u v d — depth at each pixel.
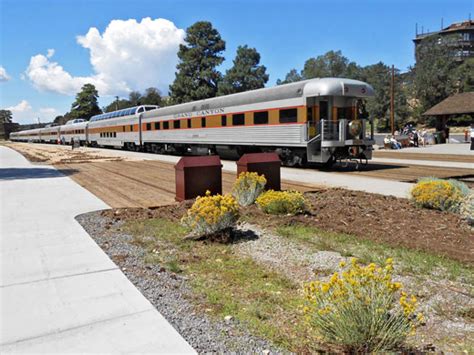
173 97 54.38
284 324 3.15
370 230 5.82
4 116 142.88
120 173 14.95
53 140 63.81
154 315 3.29
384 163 17.48
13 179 13.39
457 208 6.97
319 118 15.19
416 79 70.19
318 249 5.04
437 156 20.62
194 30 53.34
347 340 2.59
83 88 92.88
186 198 8.49
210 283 4.03
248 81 55.75
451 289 3.75
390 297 2.71
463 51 88.81
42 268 4.46
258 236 5.71
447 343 2.84
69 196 9.59
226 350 2.77
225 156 21.12
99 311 3.38
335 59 92.81
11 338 2.96
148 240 5.61
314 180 11.98
